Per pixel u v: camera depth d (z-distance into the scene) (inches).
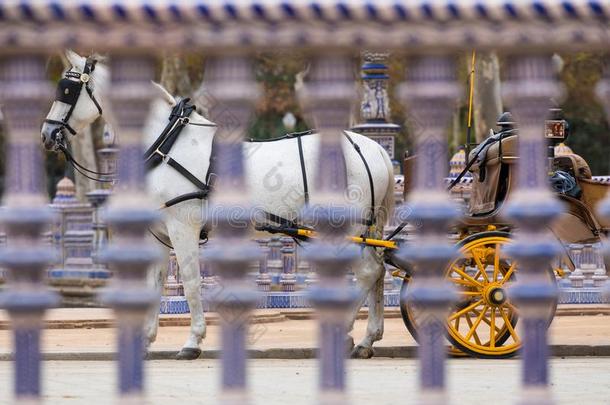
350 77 283.6
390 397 506.9
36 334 283.1
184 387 544.1
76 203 1263.5
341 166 291.4
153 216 283.3
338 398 287.6
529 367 291.7
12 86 274.2
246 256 288.2
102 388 546.3
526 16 276.2
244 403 288.8
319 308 288.7
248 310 289.7
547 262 293.0
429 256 288.2
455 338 661.3
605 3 277.1
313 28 272.1
